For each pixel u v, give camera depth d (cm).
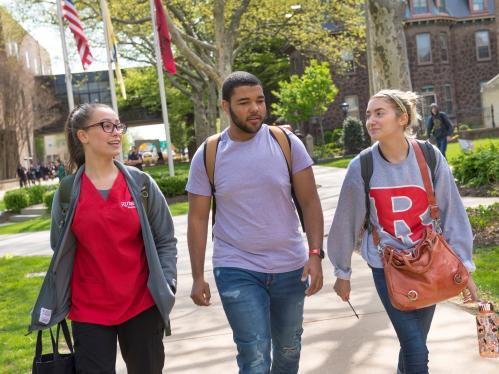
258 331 315
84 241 309
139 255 317
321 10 2877
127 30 2930
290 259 331
